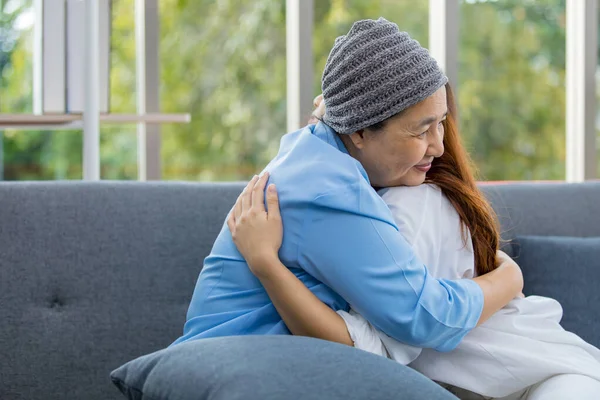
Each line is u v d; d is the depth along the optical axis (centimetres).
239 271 128
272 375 99
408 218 131
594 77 316
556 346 134
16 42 375
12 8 374
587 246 179
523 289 179
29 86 378
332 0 340
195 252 173
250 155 384
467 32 340
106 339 165
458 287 125
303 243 121
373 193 123
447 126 140
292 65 290
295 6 285
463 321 122
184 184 179
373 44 124
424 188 136
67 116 196
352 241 118
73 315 164
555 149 350
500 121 345
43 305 163
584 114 316
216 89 380
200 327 128
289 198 122
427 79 123
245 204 125
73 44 202
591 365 132
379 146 127
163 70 378
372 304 118
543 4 348
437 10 304
